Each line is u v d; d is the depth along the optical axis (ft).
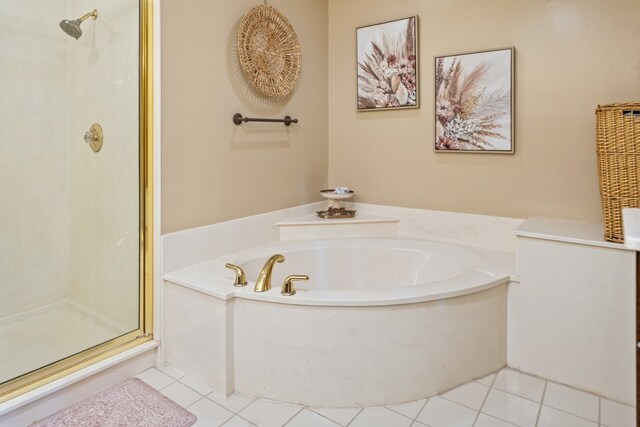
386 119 9.21
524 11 7.42
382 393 5.55
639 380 2.80
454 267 7.39
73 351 6.27
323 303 5.38
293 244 8.17
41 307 7.80
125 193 6.79
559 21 7.13
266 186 8.43
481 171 8.11
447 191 8.54
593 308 5.79
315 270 8.08
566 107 7.16
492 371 6.35
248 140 7.95
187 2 6.66
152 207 6.47
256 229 8.18
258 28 7.94
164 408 5.46
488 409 5.44
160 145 6.37
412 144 8.89
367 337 5.45
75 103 7.87
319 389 5.55
